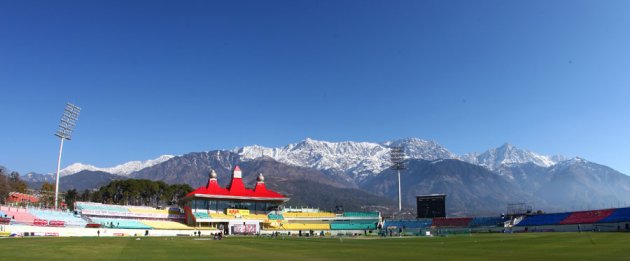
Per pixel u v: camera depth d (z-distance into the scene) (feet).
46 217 428.97
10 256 163.02
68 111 520.83
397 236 432.25
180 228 489.67
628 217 469.16
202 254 185.78
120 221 490.90
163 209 554.05
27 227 360.89
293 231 572.92
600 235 330.75
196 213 536.42
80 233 396.57
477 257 167.43
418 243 276.00
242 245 255.91
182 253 189.78
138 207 538.88
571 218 524.52
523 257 164.66
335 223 635.25
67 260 151.12
